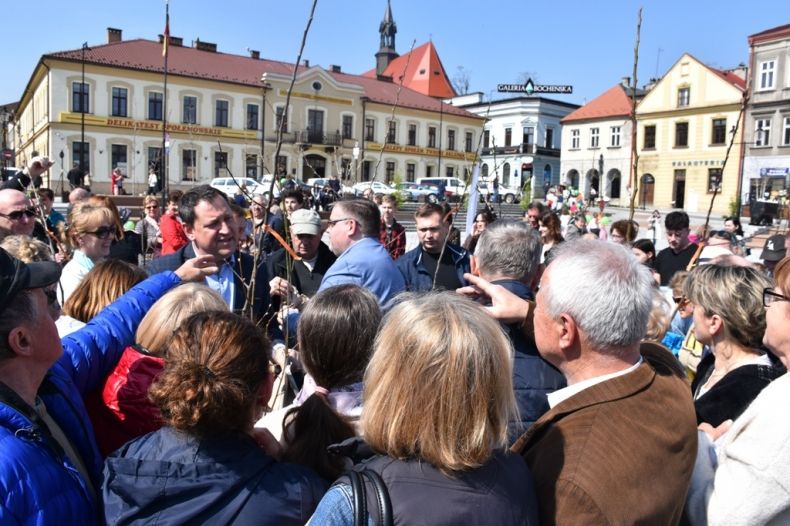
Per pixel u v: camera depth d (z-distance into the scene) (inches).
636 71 114.5
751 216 1084.5
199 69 1585.9
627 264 59.6
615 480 49.2
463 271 175.3
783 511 54.6
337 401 69.8
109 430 69.8
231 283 127.6
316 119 1718.8
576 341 59.4
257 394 59.0
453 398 47.4
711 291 88.6
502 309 76.9
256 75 1659.7
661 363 64.7
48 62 1397.6
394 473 47.8
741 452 57.5
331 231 128.4
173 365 57.2
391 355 50.6
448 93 2386.8
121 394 68.7
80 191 233.3
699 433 68.4
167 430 57.7
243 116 1620.3
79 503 53.7
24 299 54.7
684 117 1633.9
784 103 1425.9
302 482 57.4
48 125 1417.3
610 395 55.1
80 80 1434.5
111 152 1477.6
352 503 45.8
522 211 829.2
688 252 218.1
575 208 595.2
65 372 65.9
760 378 80.8
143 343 73.8
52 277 55.7
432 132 1945.1
